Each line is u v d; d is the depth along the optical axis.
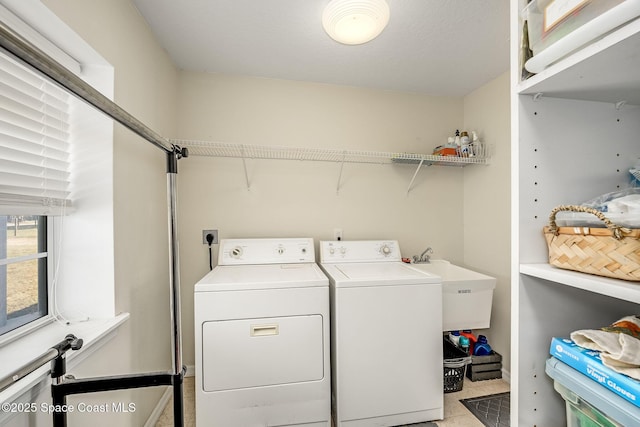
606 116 0.72
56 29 0.97
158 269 1.71
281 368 1.45
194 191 2.08
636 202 0.54
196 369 1.39
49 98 1.06
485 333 2.21
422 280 1.59
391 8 1.44
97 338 1.02
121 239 1.28
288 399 1.45
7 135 0.91
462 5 1.42
